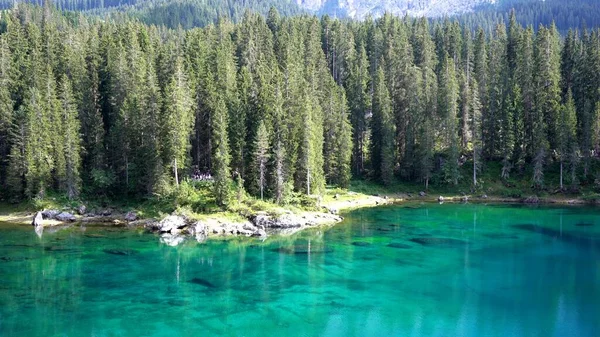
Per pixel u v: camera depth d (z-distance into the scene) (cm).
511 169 9612
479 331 2931
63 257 4691
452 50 12538
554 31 11994
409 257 4672
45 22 11612
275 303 3419
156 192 6875
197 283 3891
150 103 7025
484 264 4416
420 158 9475
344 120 8838
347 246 5159
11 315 3148
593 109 9338
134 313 3206
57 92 7956
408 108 9844
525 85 9700
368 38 12950
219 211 6412
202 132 8338
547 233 5838
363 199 8569
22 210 7038
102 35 10462
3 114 7688
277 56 10681
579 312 3231
